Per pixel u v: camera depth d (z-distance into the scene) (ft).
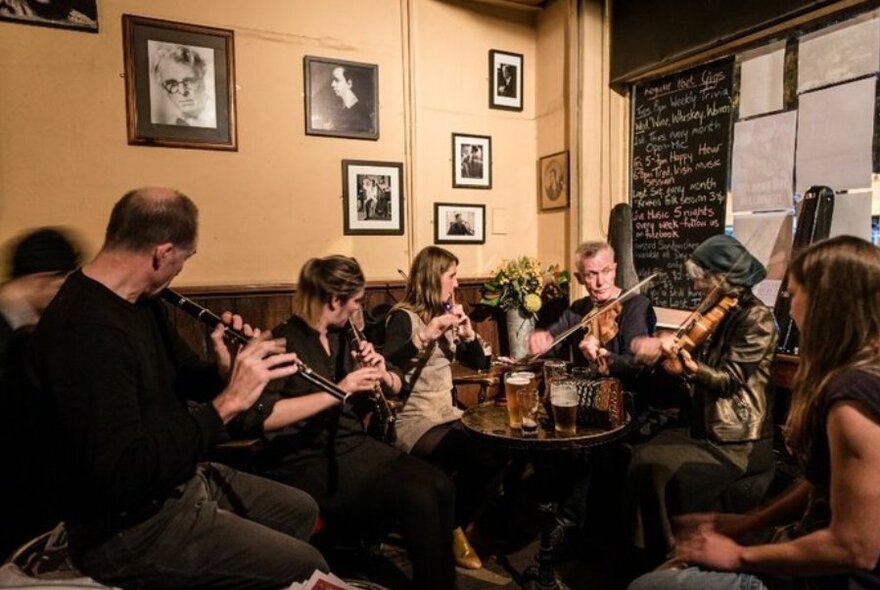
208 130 9.02
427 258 7.88
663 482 6.11
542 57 11.70
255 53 9.34
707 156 9.08
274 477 6.13
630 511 6.40
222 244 9.29
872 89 6.93
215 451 6.20
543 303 11.35
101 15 8.27
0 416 4.15
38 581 4.12
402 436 7.36
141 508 4.24
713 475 6.00
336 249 10.19
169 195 4.37
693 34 8.69
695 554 4.02
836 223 7.36
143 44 8.51
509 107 11.70
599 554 7.70
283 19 9.52
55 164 8.09
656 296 10.08
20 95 7.84
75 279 4.16
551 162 11.52
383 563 7.57
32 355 3.85
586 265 8.26
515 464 8.74
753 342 6.18
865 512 3.14
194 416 4.15
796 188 7.83
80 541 4.17
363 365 6.41
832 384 3.38
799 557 3.46
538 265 10.80
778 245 8.08
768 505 4.65
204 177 9.09
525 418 6.11
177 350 5.46
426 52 10.82
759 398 6.15
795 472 6.46
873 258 3.60
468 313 11.28
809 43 7.57
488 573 7.31
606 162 10.70
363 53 10.24
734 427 6.13
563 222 11.34
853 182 7.16
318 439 6.04
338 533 6.33
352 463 6.00
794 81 7.78
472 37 11.26
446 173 11.19
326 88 9.89
